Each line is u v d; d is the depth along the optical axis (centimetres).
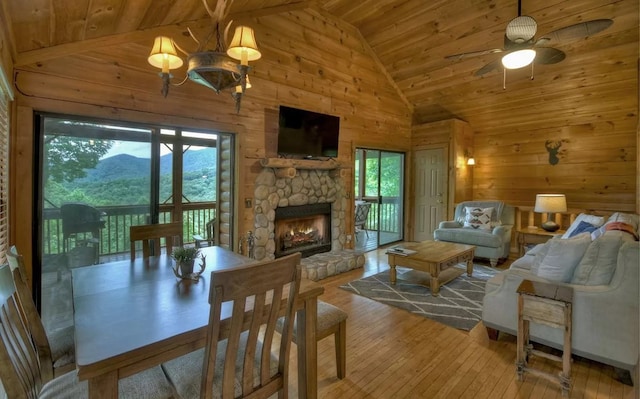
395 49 552
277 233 458
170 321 138
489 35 460
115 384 114
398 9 480
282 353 152
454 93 587
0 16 182
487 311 263
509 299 251
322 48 498
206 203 634
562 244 236
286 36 451
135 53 319
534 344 254
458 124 614
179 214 550
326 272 431
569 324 197
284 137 438
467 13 445
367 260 530
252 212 420
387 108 616
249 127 414
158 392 137
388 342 263
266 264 132
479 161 652
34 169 273
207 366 125
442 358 240
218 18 191
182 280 192
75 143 295
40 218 278
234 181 407
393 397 198
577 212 505
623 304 205
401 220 688
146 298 164
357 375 220
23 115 262
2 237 216
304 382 177
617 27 388
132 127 325
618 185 496
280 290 140
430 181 650
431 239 649
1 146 211
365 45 563
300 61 470
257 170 424
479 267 477
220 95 385
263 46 427
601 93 475
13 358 125
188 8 309
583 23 260
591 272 222
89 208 303
